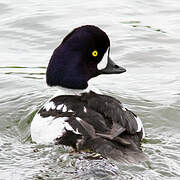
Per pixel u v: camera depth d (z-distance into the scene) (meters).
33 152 10.54
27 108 13.31
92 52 11.55
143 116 12.85
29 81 14.95
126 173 9.37
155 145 11.07
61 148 10.09
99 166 9.32
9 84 14.73
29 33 17.95
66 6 19.88
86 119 10.16
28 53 16.77
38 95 14.02
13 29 18.20
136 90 14.47
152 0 20.62
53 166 9.81
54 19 18.72
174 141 11.43
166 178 9.45
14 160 10.34
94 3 20.20
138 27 18.28
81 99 10.84
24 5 19.97
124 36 17.67
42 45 17.25
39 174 9.69
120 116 10.30
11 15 19.11
